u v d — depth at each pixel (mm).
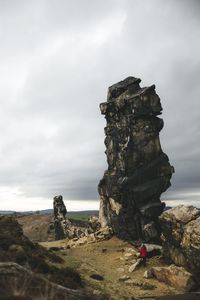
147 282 41438
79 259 50719
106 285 38469
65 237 85125
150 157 64312
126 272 45719
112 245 60656
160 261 49062
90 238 64938
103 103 69500
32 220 125188
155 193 62500
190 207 47750
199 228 43781
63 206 91000
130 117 65000
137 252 54344
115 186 64750
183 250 44500
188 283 39438
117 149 66250
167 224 48156
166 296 36781
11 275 22703
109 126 68938
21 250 35406
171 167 64625
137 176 62938
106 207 69062
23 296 22203
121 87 68312
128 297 35438
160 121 66312
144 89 66125
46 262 38531
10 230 42344
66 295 24234
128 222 62312
